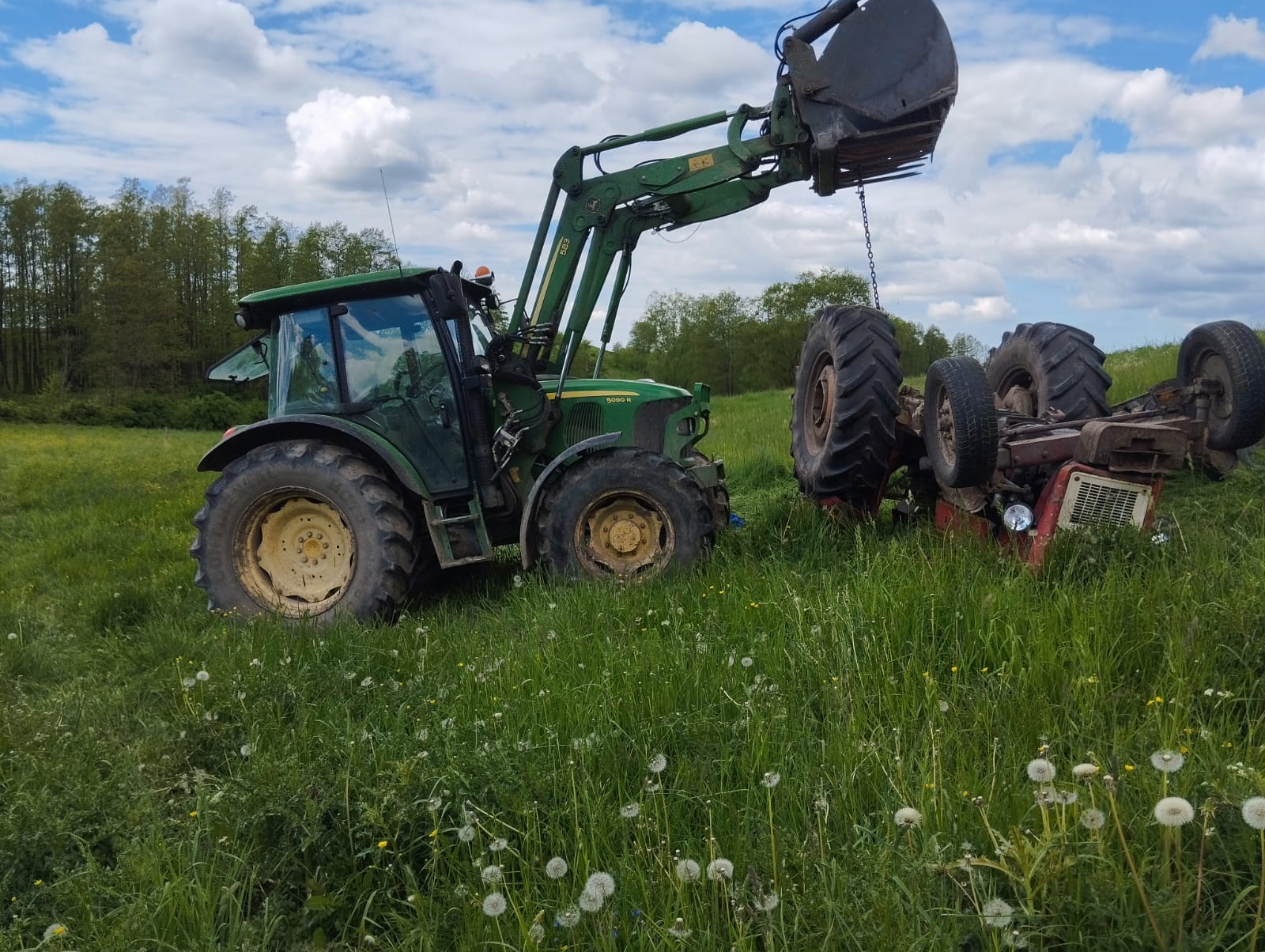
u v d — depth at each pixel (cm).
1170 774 214
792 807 236
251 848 248
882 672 307
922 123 566
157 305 6688
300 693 358
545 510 528
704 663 334
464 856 238
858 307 568
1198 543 400
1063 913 178
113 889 232
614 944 188
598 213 623
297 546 538
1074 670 293
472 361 556
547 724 298
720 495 619
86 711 364
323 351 564
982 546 433
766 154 605
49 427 4556
